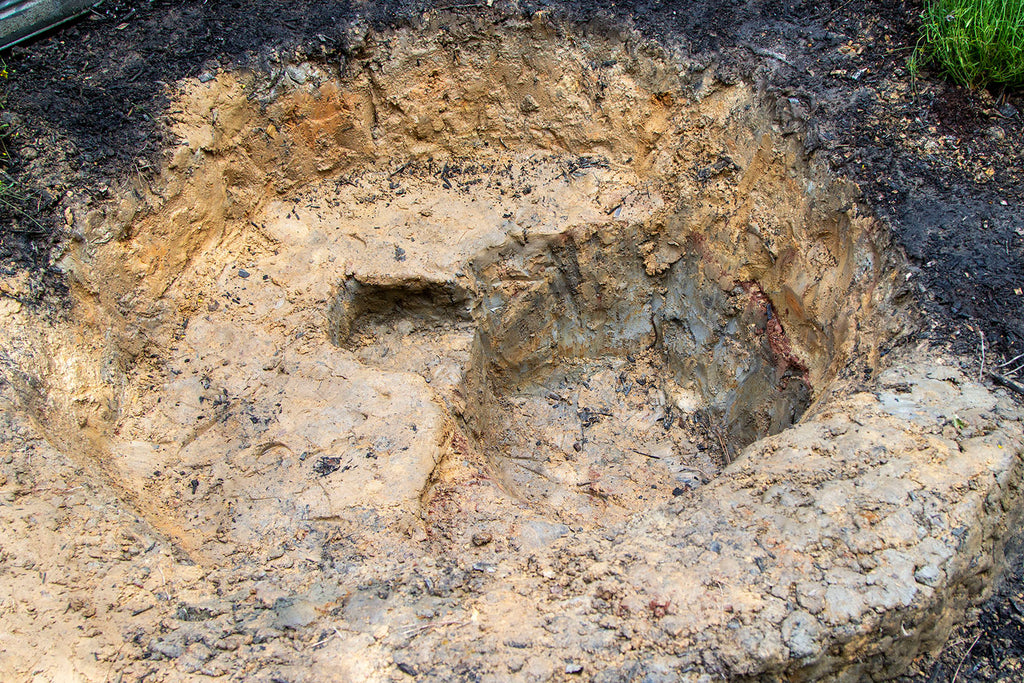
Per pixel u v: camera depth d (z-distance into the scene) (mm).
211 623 1396
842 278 1841
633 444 2115
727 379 2105
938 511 1429
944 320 1660
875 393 1598
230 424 1723
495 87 2100
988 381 1595
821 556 1399
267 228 1968
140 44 1930
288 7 2014
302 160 2012
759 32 2016
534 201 2080
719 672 1336
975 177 1847
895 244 1751
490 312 2035
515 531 1527
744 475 1515
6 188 1739
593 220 2059
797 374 1959
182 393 1768
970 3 1938
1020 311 1668
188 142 1833
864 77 1941
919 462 1483
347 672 1348
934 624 1410
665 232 2092
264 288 1890
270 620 1401
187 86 1859
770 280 1992
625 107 2061
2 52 1912
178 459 1675
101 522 1455
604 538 1480
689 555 1421
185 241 1861
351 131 2041
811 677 1368
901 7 2033
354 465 1622
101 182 1756
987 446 1497
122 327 1765
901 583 1375
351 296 1939
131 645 1363
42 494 1462
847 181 1834
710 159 2023
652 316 2195
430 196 2076
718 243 2043
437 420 1690
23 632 1349
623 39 2027
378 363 1942
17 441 1506
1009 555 1522
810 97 1909
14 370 1573
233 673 1343
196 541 1547
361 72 2010
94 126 1814
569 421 2143
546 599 1419
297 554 1500
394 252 1957
